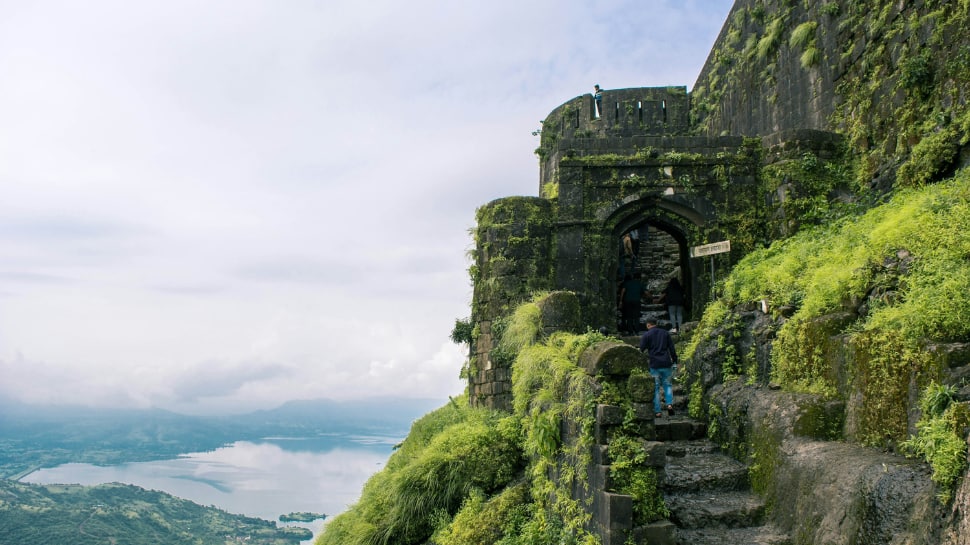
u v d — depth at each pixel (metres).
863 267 9.59
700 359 12.88
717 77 24.55
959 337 7.32
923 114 13.50
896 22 14.52
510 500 10.91
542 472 10.24
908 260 9.02
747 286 13.06
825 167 16.28
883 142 14.84
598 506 7.84
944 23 13.05
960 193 9.77
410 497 12.67
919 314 7.67
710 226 16.88
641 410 8.14
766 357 11.18
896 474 6.84
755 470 9.64
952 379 6.84
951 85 12.74
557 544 8.84
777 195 16.50
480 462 12.37
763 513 8.88
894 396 7.75
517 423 12.59
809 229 15.49
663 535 7.58
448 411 17.53
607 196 17.20
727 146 17.12
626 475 7.78
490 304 16.86
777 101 19.67
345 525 14.93
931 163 12.42
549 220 17.23
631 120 25.44
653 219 17.38
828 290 9.95
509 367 15.48
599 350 8.61
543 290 16.78
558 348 10.77
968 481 5.53
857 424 8.38
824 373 9.44
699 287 16.80
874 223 11.42
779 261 13.13
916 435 7.22
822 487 7.80
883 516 6.63
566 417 9.18
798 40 18.09
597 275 16.92
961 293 7.55
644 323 19.02
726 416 11.13
